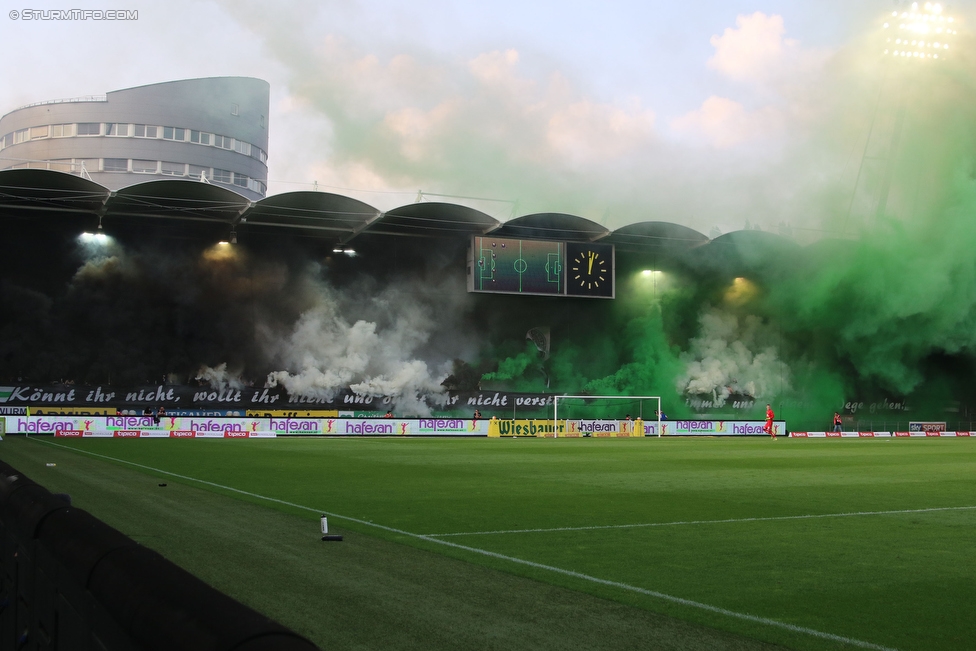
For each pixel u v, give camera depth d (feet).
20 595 11.82
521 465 65.98
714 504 39.88
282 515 34.65
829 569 23.84
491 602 18.99
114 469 58.65
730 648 15.79
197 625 5.82
